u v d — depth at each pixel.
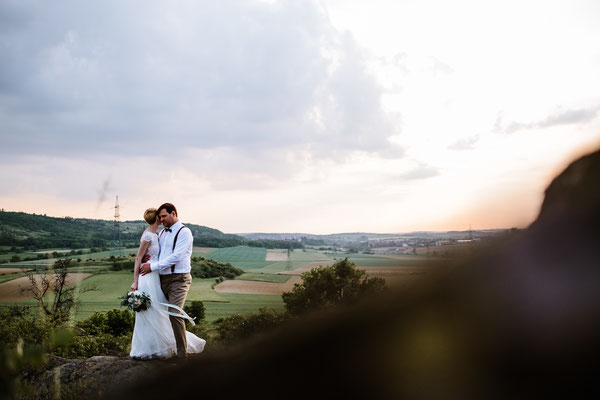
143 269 7.77
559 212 0.37
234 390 0.47
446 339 0.39
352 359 0.41
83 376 5.97
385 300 0.44
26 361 1.29
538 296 0.37
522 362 0.36
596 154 0.37
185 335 7.64
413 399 0.39
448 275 0.42
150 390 0.52
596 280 0.35
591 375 0.34
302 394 0.44
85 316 12.38
